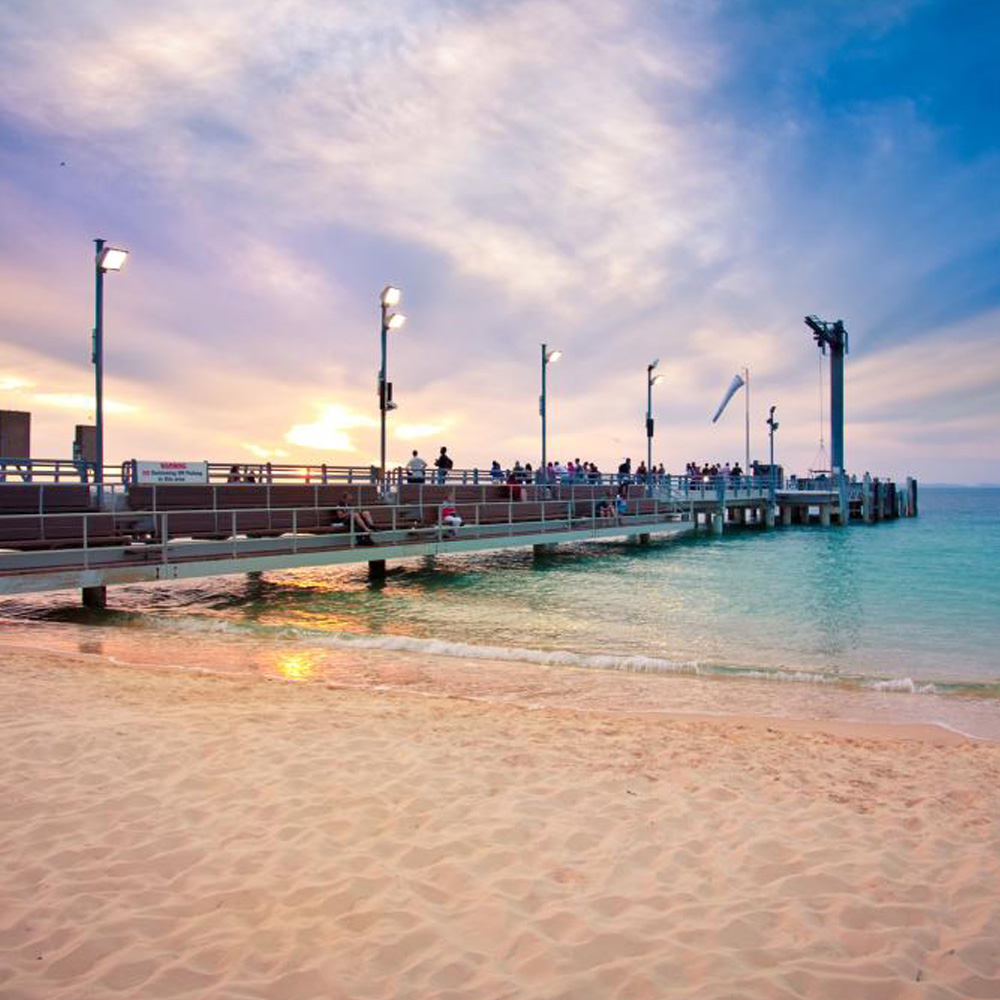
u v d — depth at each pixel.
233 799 5.19
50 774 5.54
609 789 5.65
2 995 3.00
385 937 3.53
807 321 56.56
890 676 10.68
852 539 42.44
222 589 20.08
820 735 7.53
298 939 3.50
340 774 5.75
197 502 17.66
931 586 21.61
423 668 10.58
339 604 17.67
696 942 3.58
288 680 9.27
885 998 3.18
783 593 20.11
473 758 6.27
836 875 4.33
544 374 30.69
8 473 14.78
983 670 11.23
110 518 15.21
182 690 8.38
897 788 5.95
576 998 3.12
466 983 3.20
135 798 5.15
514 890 4.04
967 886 4.23
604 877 4.23
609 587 21.11
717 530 45.47
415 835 4.71
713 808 5.34
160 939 3.46
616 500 31.77
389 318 21.78
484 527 23.72
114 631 12.95
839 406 56.78
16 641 11.71
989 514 84.69
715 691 9.66
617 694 9.41
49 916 3.64
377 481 22.89
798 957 3.47
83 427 20.25
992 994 3.22
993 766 6.60
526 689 9.54
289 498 19.50
